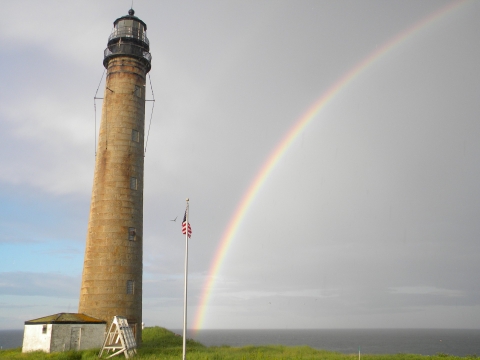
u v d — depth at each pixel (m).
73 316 40.34
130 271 43.59
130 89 48.25
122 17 50.34
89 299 42.16
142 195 47.19
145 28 51.72
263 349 43.88
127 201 45.00
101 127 47.66
